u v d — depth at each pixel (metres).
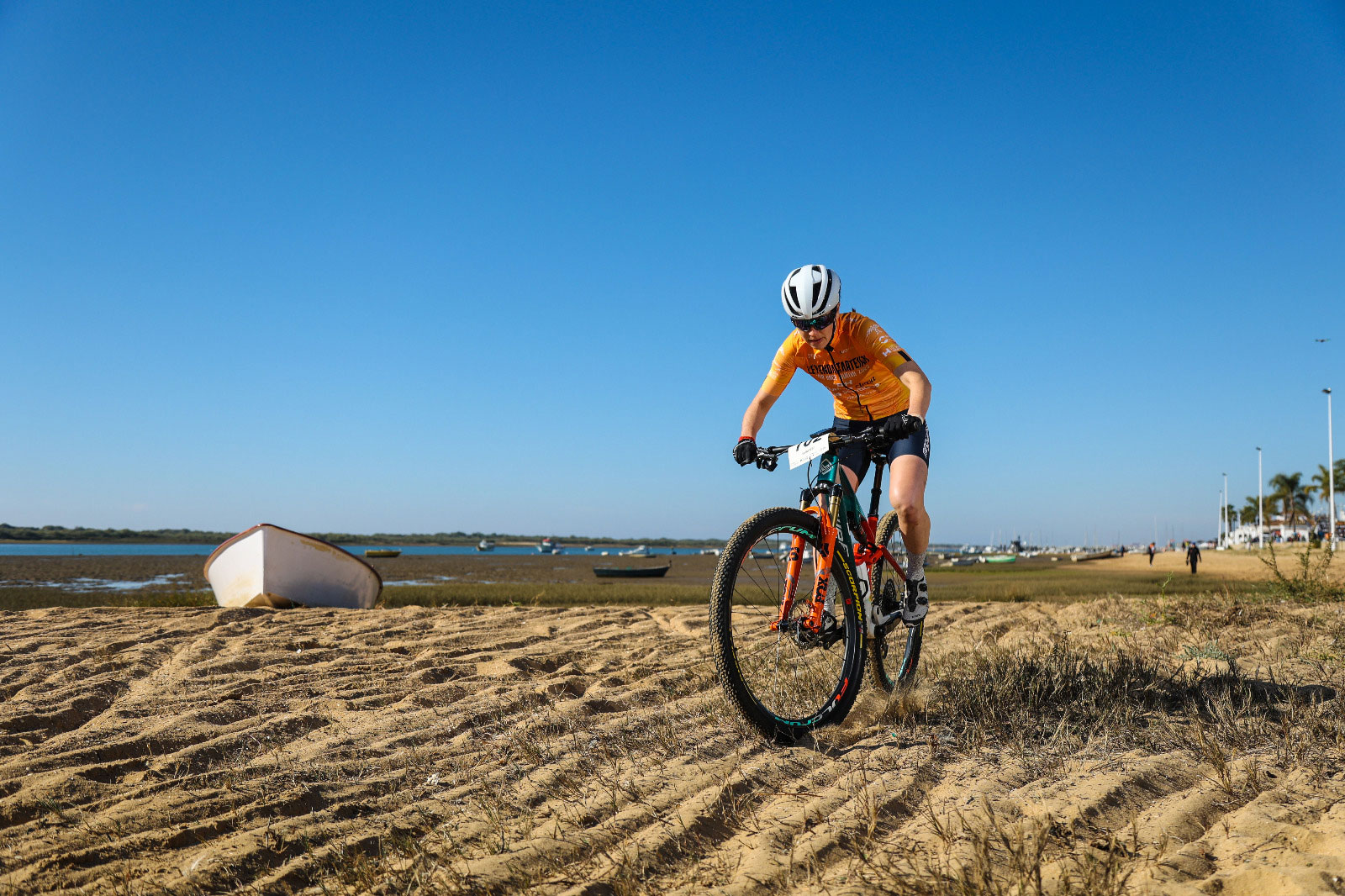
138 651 5.31
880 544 3.77
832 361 3.44
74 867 2.03
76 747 3.09
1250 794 2.25
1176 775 2.49
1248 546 99.38
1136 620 6.34
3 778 2.69
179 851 2.15
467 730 3.42
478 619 7.34
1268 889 1.62
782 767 2.73
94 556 68.62
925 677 3.94
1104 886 1.66
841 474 3.39
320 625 6.82
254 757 3.01
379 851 2.16
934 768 2.66
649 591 14.06
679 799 2.43
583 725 3.40
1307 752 2.59
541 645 5.79
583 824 2.28
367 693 4.15
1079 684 3.45
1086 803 2.21
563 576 39.97
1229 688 3.53
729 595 2.96
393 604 11.57
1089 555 121.75
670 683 4.22
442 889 1.85
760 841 2.07
